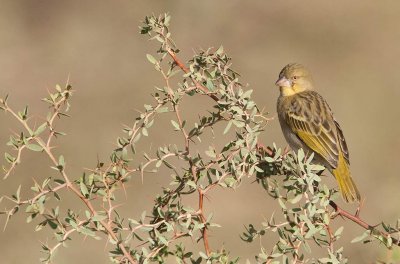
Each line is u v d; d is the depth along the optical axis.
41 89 21.33
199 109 18.77
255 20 23.23
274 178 6.84
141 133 6.11
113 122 19.34
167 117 18.36
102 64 21.94
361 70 21.64
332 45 22.66
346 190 9.51
